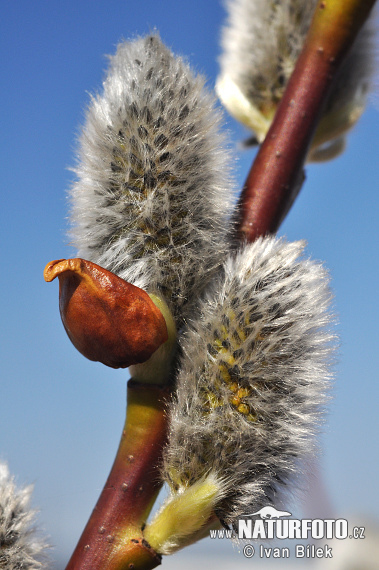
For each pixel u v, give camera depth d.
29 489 0.13
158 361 0.13
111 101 0.13
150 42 0.13
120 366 0.13
